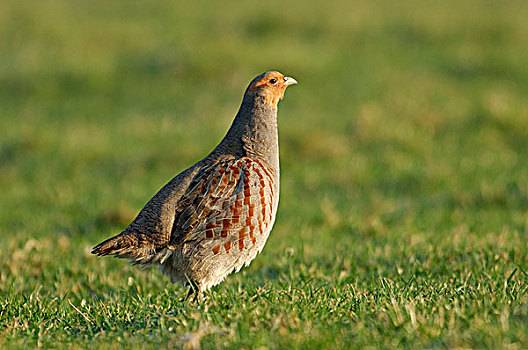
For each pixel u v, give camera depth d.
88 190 14.57
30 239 10.74
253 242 7.06
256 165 7.16
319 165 15.62
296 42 27.48
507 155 15.61
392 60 25.25
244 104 7.57
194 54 25.03
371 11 32.31
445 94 20.89
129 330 5.98
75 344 5.72
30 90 23.11
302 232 11.28
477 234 10.07
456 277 7.58
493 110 18.23
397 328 5.25
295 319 5.59
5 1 36.53
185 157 16.33
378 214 12.27
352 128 17.48
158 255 6.94
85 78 23.77
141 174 15.53
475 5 33.28
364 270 8.79
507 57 24.64
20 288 8.44
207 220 6.90
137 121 19.45
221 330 5.51
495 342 4.71
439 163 15.17
